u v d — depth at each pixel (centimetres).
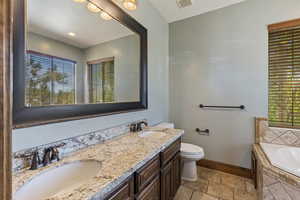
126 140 145
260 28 208
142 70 201
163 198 136
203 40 251
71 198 62
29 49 92
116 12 156
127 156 105
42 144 97
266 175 146
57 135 106
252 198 175
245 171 221
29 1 92
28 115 90
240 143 225
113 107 157
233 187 197
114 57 159
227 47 231
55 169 91
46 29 102
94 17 137
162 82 264
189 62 264
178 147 182
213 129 246
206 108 251
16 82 85
